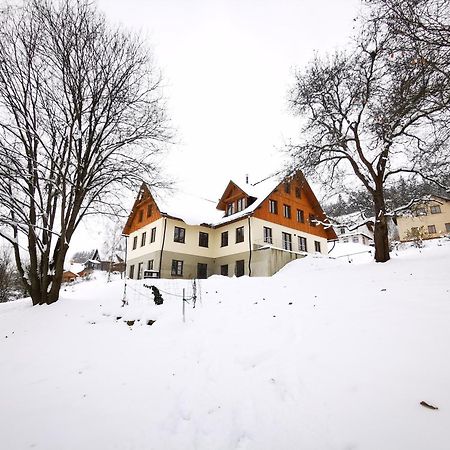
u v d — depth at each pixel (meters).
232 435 3.68
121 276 43.47
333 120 15.24
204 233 28.14
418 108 8.59
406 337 4.89
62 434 3.84
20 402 4.73
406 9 6.15
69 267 63.47
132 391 4.96
